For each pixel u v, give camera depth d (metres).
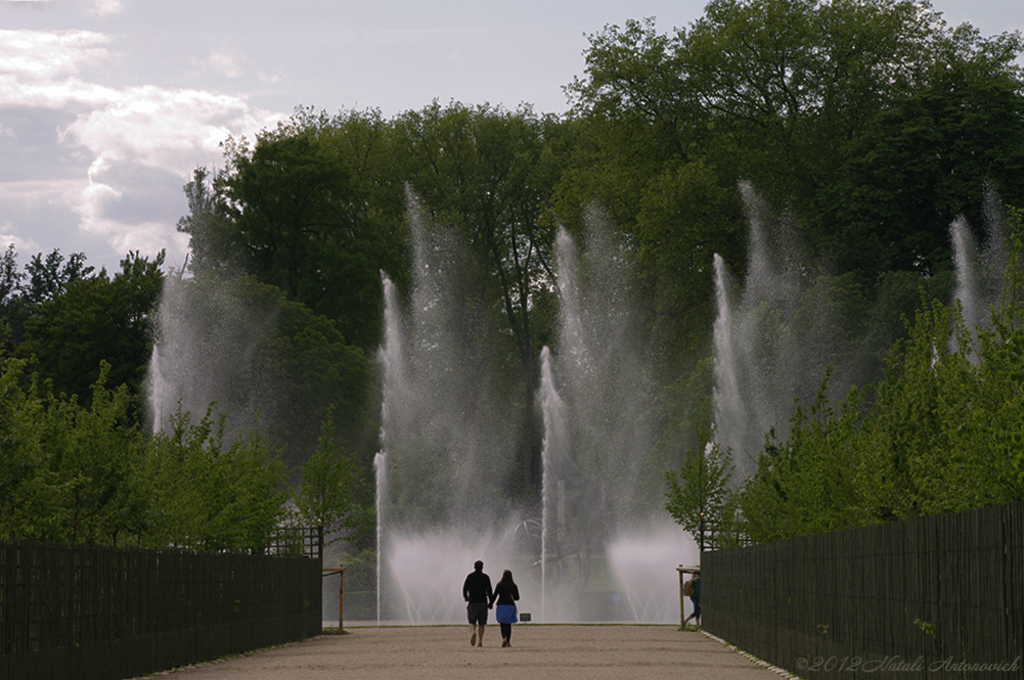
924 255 54.62
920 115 54.56
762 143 59.38
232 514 27.59
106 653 17.06
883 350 47.84
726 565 27.88
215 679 18.38
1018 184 53.28
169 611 20.25
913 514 17.12
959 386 15.27
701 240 58.03
